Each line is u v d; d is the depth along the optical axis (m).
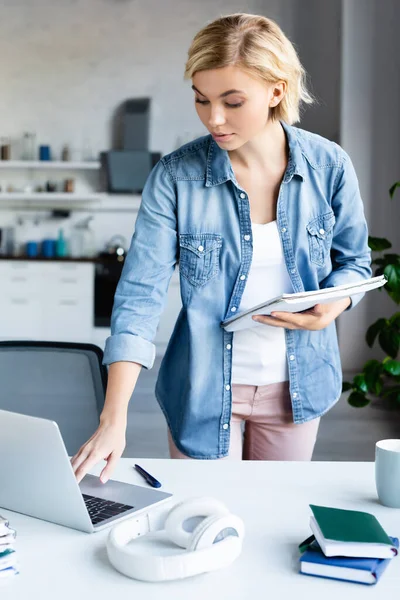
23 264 7.28
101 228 7.94
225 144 1.52
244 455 1.96
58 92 7.87
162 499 1.31
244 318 1.65
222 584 1.02
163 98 7.80
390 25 6.12
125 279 1.67
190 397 1.78
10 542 1.07
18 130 7.91
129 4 7.74
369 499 1.33
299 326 1.67
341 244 1.89
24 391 2.04
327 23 7.45
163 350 7.35
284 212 1.74
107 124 7.87
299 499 1.33
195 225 1.73
